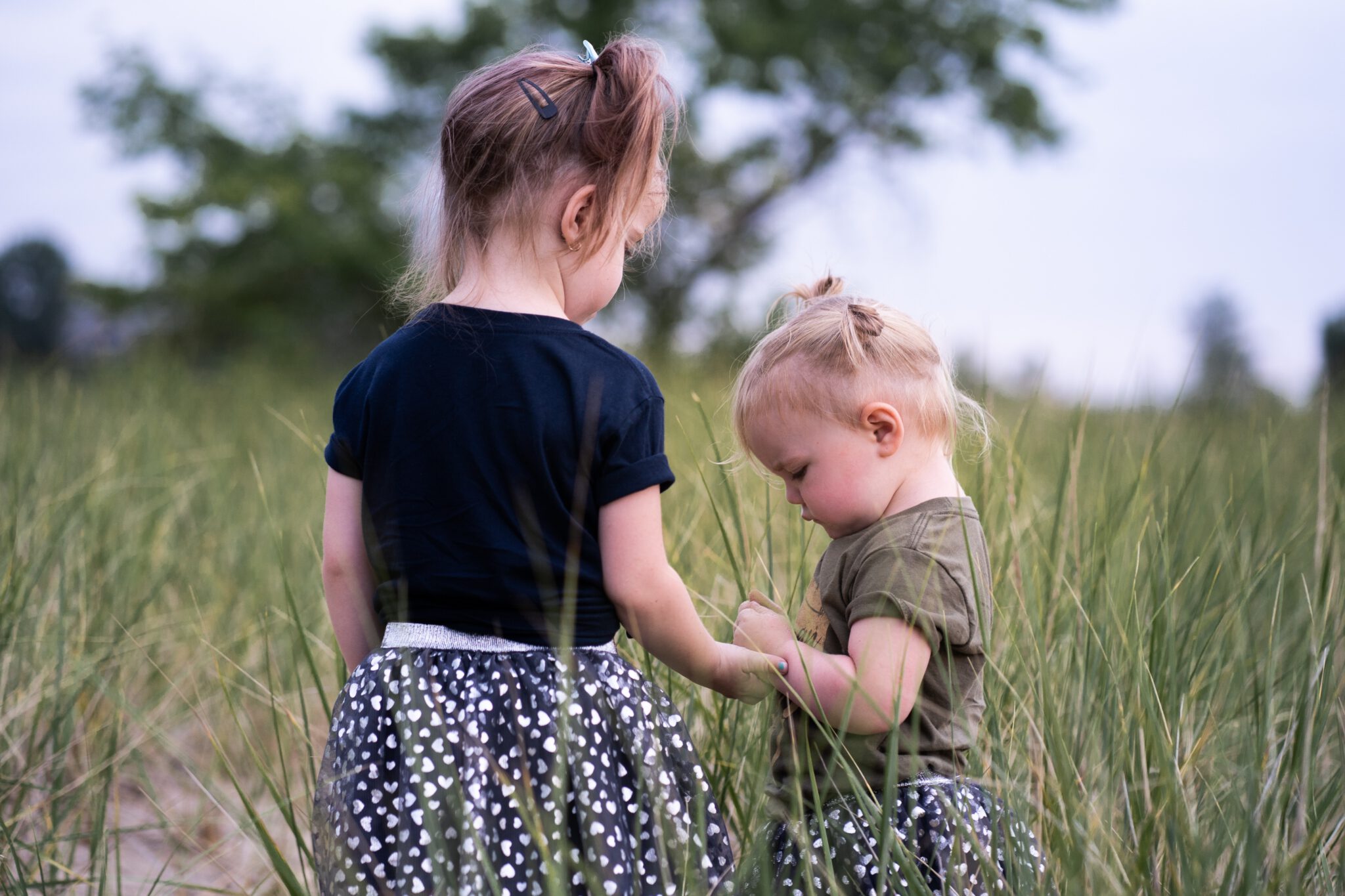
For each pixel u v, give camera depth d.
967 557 1.45
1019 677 1.73
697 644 1.43
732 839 1.75
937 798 1.44
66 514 2.64
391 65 15.33
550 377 1.37
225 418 5.16
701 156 15.48
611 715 1.36
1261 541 2.28
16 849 1.79
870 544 1.47
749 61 14.79
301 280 14.45
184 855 2.07
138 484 3.27
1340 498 1.94
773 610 1.57
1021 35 15.05
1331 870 1.51
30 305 12.62
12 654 2.15
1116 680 1.54
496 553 1.35
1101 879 1.34
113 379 5.66
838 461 1.48
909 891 1.33
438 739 1.32
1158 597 1.76
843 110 15.38
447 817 1.30
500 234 1.44
